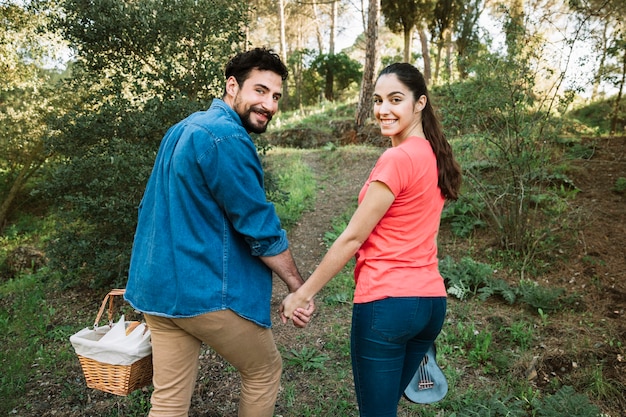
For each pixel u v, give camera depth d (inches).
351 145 411.5
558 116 203.2
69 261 187.8
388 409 69.9
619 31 177.6
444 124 205.6
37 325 167.6
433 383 84.7
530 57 181.6
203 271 67.9
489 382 118.2
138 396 114.8
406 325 66.5
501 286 164.1
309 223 260.1
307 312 72.1
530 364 123.4
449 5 562.6
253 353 74.4
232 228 70.9
